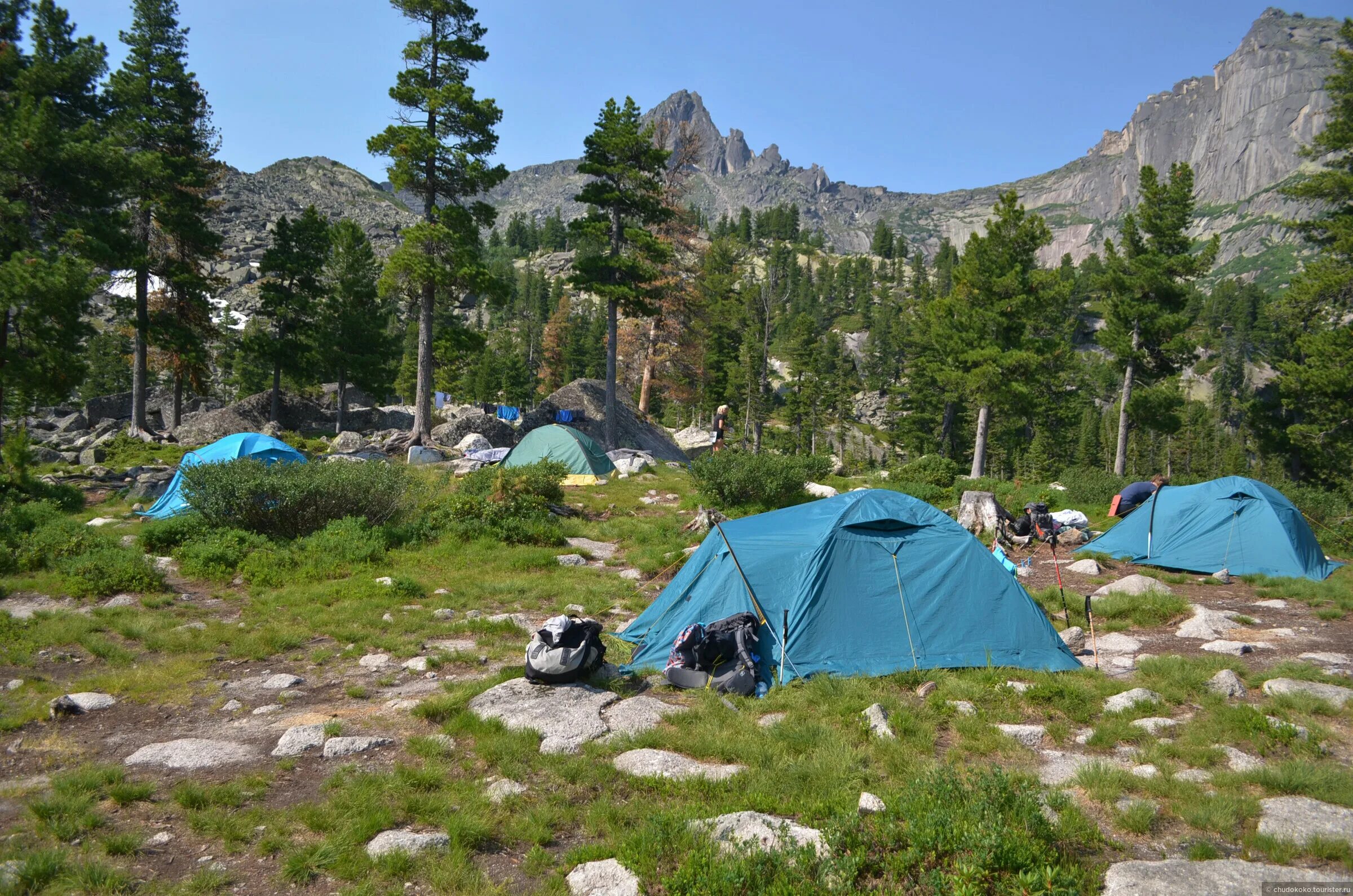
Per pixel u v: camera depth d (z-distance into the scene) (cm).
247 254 13738
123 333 3572
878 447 10362
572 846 505
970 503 1806
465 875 462
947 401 6544
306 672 871
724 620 845
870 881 448
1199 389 14438
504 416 3959
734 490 2073
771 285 7469
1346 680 766
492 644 962
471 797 558
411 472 2047
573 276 3622
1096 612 1098
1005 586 895
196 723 718
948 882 433
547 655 766
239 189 17562
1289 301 3378
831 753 611
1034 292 3484
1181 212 3772
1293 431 3522
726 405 2611
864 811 519
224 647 953
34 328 2334
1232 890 430
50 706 719
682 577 981
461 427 3578
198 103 3631
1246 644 912
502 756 620
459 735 677
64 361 2417
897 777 580
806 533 920
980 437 3606
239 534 1427
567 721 689
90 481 2397
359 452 3128
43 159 2497
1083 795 551
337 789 577
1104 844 487
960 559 905
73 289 2312
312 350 4103
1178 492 1516
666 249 3478
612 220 3653
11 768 612
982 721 684
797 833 489
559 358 10056
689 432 5150
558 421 4022
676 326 5134
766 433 8369
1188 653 914
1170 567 1431
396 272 3225
